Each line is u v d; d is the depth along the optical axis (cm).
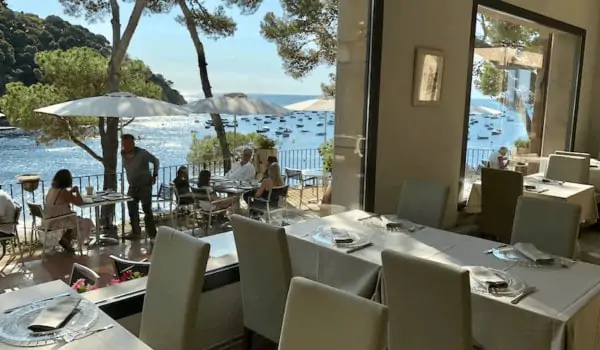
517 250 260
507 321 202
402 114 409
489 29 508
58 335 162
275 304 245
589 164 568
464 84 474
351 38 370
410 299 201
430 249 271
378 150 393
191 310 196
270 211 327
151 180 255
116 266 249
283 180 334
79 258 234
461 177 493
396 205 419
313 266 280
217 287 287
